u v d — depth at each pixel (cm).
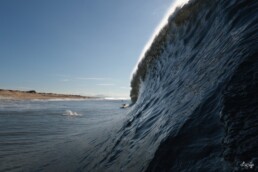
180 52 602
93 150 579
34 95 10388
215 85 297
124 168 354
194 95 342
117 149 474
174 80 511
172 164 257
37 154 724
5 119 2061
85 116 2394
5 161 672
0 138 1098
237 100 230
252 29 308
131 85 1538
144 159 318
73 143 792
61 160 580
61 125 1586
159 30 974
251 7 360
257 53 258
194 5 635
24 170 563
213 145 225
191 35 582
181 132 287
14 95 8906
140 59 1253
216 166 198
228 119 221
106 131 767
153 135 368
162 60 752
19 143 970
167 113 400
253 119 197
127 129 561
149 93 715
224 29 402
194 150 243
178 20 709
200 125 269
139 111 634
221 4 471
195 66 432
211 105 277
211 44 425
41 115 2525
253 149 174
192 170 222
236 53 295
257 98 213
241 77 252
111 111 3291
